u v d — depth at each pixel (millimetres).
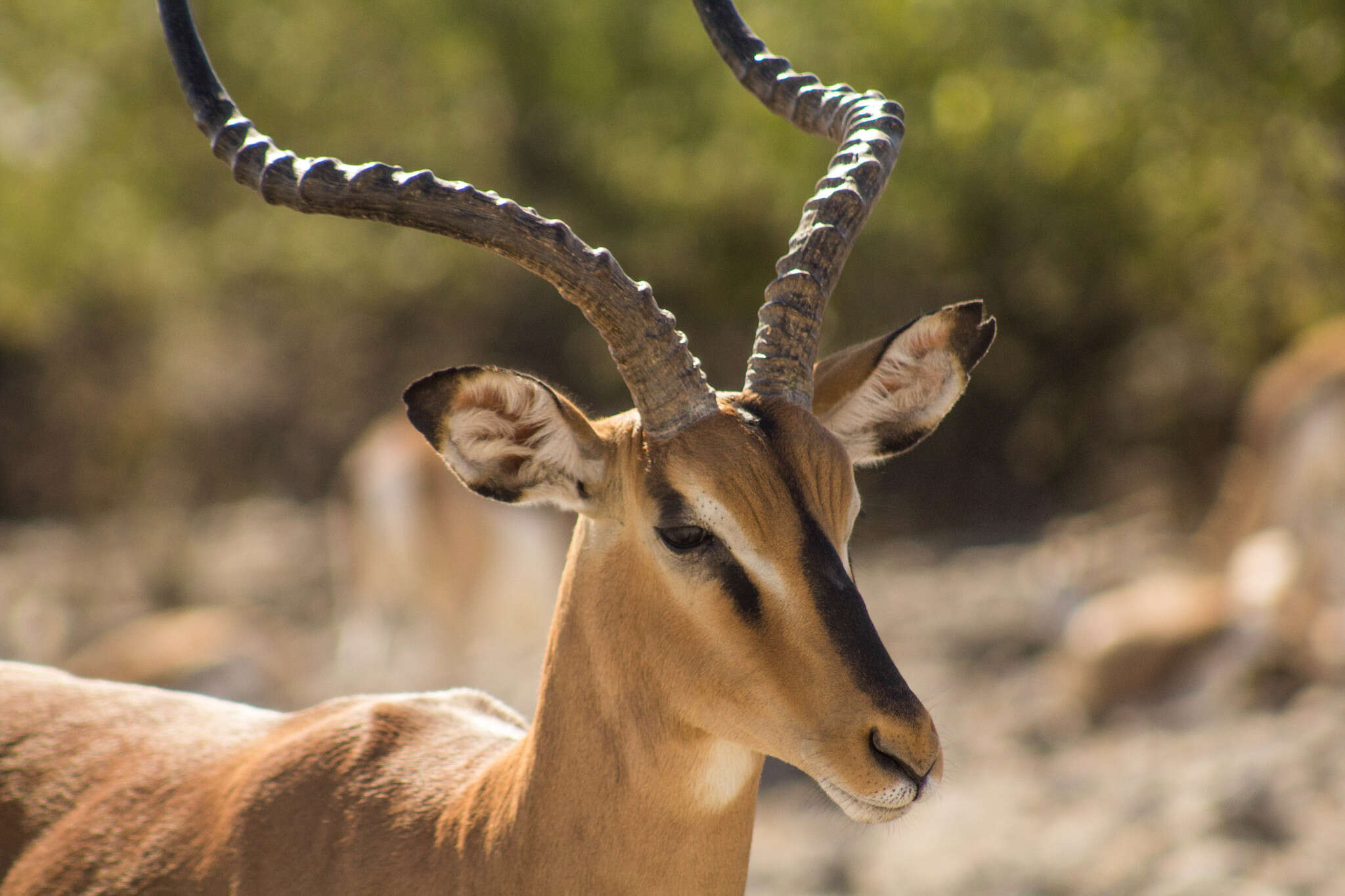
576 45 32031
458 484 18141
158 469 40094
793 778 13297
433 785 5316
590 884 5023
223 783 5547
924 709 4629
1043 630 17844
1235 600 15031
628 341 4906
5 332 40438
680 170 29469
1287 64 18969
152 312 41031
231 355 40750
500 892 5027
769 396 5066
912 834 11188
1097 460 30312
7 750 6004
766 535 4750
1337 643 14344
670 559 4875
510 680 17094
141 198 35812
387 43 34344
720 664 4812
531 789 5070
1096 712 14672
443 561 18078
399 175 4953
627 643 5012
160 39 34781
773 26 23422
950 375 5625
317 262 34875
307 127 34281
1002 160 24406
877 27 22297
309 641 22016
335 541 20797
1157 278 24938
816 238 5207
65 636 21984
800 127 5977
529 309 36781
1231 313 23328
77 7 34625
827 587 4707
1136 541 22750
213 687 15141
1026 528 28359
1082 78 20906
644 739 4992
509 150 34469
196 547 30594
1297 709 13438
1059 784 11945
